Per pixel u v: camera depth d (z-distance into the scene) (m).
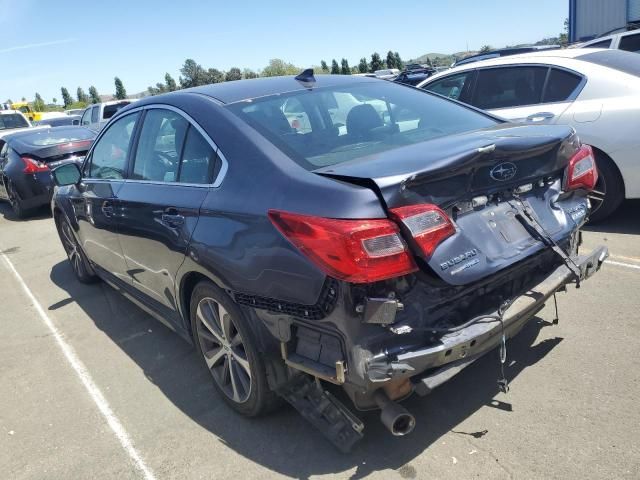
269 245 2.42
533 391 2.96
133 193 3.59
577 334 3.46
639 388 2.88
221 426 3.02
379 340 2.24
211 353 3.18
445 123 3.29
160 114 3.54
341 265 2.15
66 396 3.54
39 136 9.80
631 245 4.84
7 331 4.70
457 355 2.31
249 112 3.01
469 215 2.48
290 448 2.77
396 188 2.21
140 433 3.06
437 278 2.26
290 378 2.66
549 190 2.89
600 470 2.38
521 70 5.72
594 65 5.31
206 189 2.89
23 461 2.94
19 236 8.45
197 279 3.10
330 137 2.92
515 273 2.62
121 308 4.89
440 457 2.57
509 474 2.42
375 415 2.90
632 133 4.93
